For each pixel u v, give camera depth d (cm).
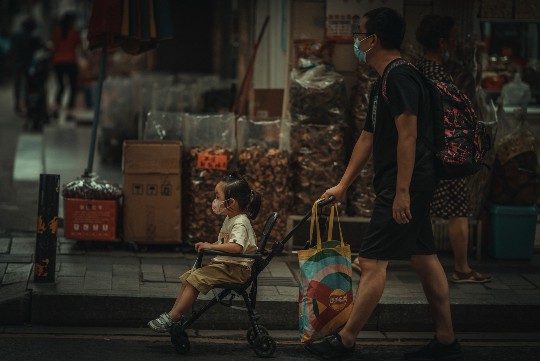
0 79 4972
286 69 1383
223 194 990
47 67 2656
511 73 1609
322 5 1375
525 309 1116
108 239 1296
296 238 1348
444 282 978
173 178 1298
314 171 1319
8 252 1258
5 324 1059
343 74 1384
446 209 1193
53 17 4788
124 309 1070
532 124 1539
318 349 955
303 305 970
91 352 978
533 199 1331
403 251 941
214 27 2716
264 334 983
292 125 1323
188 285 977
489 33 1658
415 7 1372
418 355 988
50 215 1097
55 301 1062
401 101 907
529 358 1016
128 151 1293
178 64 2747
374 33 944
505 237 1327
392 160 940
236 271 979
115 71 2675
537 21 1435
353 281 1210
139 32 1351
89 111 3116
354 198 1340
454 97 979
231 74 2395
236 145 1347
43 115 2622
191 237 1320
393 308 1099
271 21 1727
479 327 1117
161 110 1886
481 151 1020
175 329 972
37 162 2009
